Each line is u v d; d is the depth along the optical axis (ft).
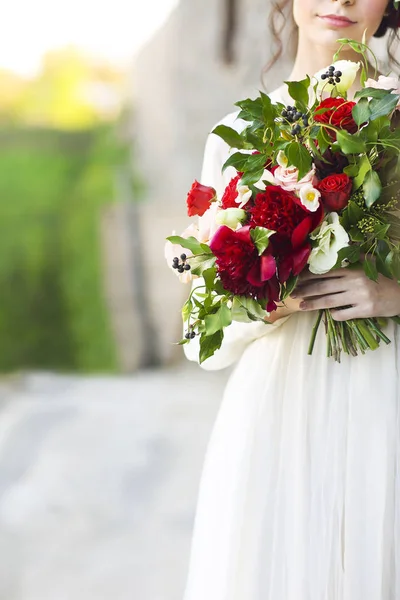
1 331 43.50
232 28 24.12
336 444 5.97
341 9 6.30
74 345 42.91
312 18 6.46
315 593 5.90
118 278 38.32
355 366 6.04
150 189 39.55
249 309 5.52
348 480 5.90
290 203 5.33
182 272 5.72
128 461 19.48
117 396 28.07
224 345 6.63
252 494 6.16
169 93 33.71
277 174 5.48
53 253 43.57
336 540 5.91
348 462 5.92
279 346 6.30
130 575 12.75
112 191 39.96
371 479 5.89
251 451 6.22
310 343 5.98
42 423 23.99
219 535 6.31
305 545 5.94
